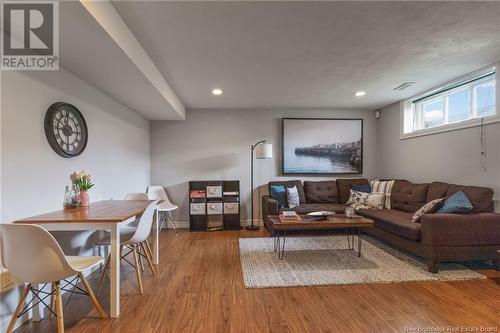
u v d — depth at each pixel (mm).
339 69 3195
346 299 2271
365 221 3180
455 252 2756
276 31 2289
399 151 4777
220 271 2900
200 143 5215
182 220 5176
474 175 3350
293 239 4160
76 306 2184
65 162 2533
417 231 2904
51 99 2328
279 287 2494
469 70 3273
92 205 2773
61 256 1685
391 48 2646
